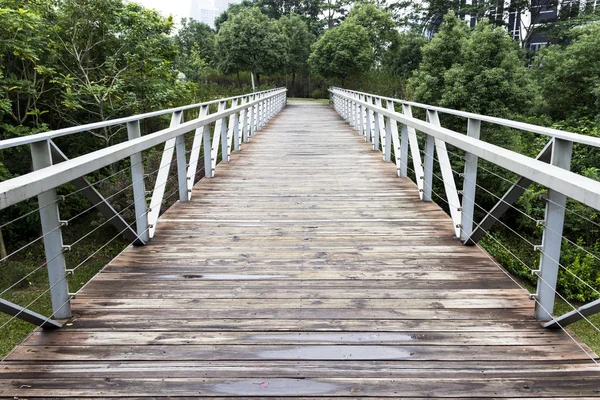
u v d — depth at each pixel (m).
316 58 28.97
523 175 2.04
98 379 1.82
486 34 15.77
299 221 4.09
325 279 2.81
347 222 4.05
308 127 13.46
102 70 10.89
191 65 31.20
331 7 44.47
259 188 5.46
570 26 29.20
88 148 11.62
